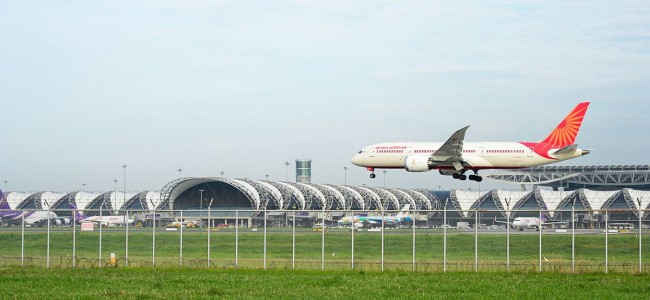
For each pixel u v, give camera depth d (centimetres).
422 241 7519
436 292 3488
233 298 3219
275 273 4531
